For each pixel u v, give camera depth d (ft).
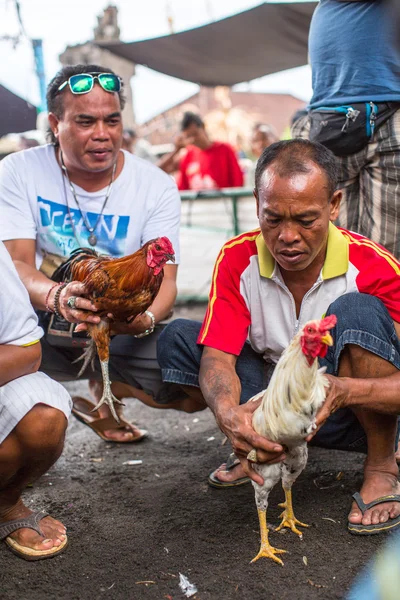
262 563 7.23
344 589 6.66
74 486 9.58
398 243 10.69
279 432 6.63
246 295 8.14
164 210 10.18
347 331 7.55
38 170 9.92
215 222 23.98
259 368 8.75
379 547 7.38
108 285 7.92
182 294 24.66
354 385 7.10
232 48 27.91
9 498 7.82
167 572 7.20
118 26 36.11
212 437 11.39
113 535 8.06
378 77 10.28
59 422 7.34
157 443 11.28
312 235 6.91
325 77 10.84
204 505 8.71
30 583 7.14
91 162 9.34
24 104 15.65
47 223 9.96
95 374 10.35
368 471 8.07
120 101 9.62
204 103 66.18
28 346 7.18
